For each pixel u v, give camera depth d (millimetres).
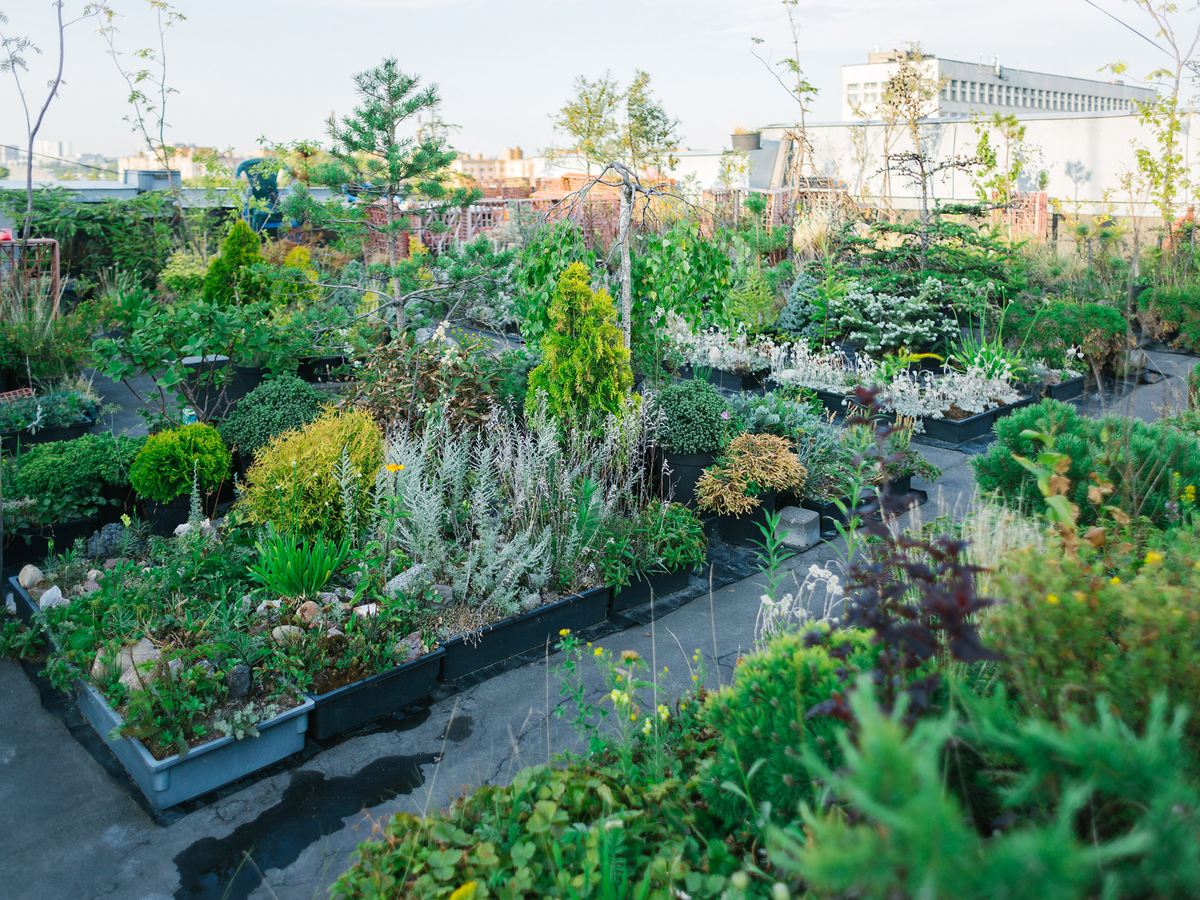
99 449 6031
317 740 3924
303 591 4523
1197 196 14625
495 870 2412
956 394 9547
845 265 13578
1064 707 2020
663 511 5535
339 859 3191
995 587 2588
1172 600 2129
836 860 1179
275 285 9812
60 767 3752
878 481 6316
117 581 4488
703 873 2371
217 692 3701
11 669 4562
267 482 5105
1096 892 1461
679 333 11508
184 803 3512
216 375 7770
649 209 9336
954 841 1159
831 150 21328
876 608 2258
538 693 4328
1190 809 1411
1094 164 16812
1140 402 9477
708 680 4402
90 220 15336
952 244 13320
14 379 9578
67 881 3082
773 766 2389
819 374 10586
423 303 9070
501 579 4762
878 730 1218
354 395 6875
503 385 7207
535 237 7227
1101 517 3842
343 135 9172
